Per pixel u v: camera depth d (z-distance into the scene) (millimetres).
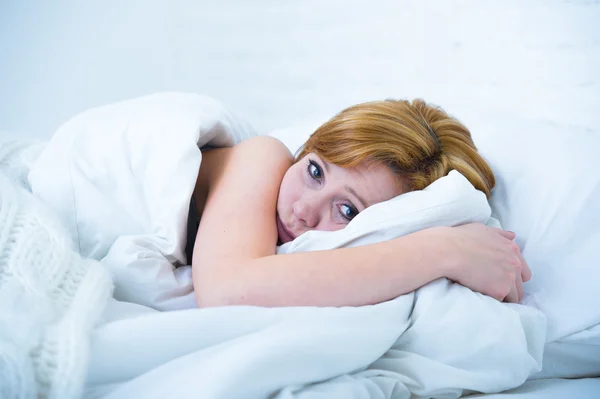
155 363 563
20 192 633
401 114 794
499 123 1019
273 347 535
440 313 637
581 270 735
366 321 604
